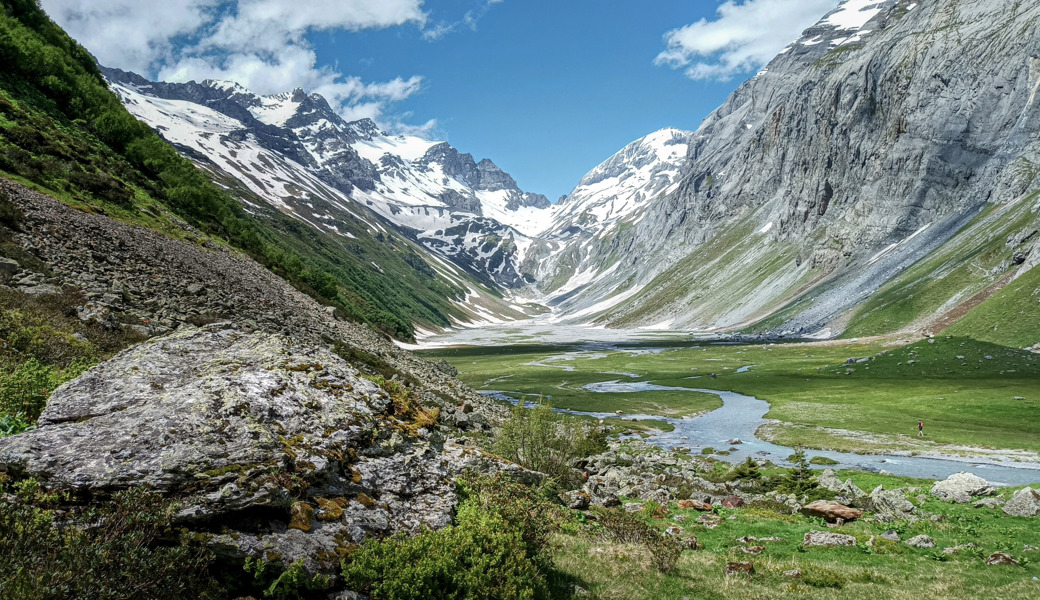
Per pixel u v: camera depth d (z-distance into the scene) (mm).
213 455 9102
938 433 62031
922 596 15750
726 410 87625
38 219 40031
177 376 11539
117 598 6730
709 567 18078
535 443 30688
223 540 8148
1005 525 24031
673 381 127312
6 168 50719
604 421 78125
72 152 68625
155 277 43531
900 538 23062
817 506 28375
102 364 11344
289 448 10156
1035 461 49906
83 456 8344
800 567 18281
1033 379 88625
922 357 111562
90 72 118188
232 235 93812
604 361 180875
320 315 72438
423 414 16125
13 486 7676
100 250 42094
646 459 49844
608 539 19266
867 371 112750
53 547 6777
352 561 9312
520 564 11891
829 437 63438
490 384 124125
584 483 31812
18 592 5988
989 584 16703
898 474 47188
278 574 8430
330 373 13867
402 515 11133
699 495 35844
